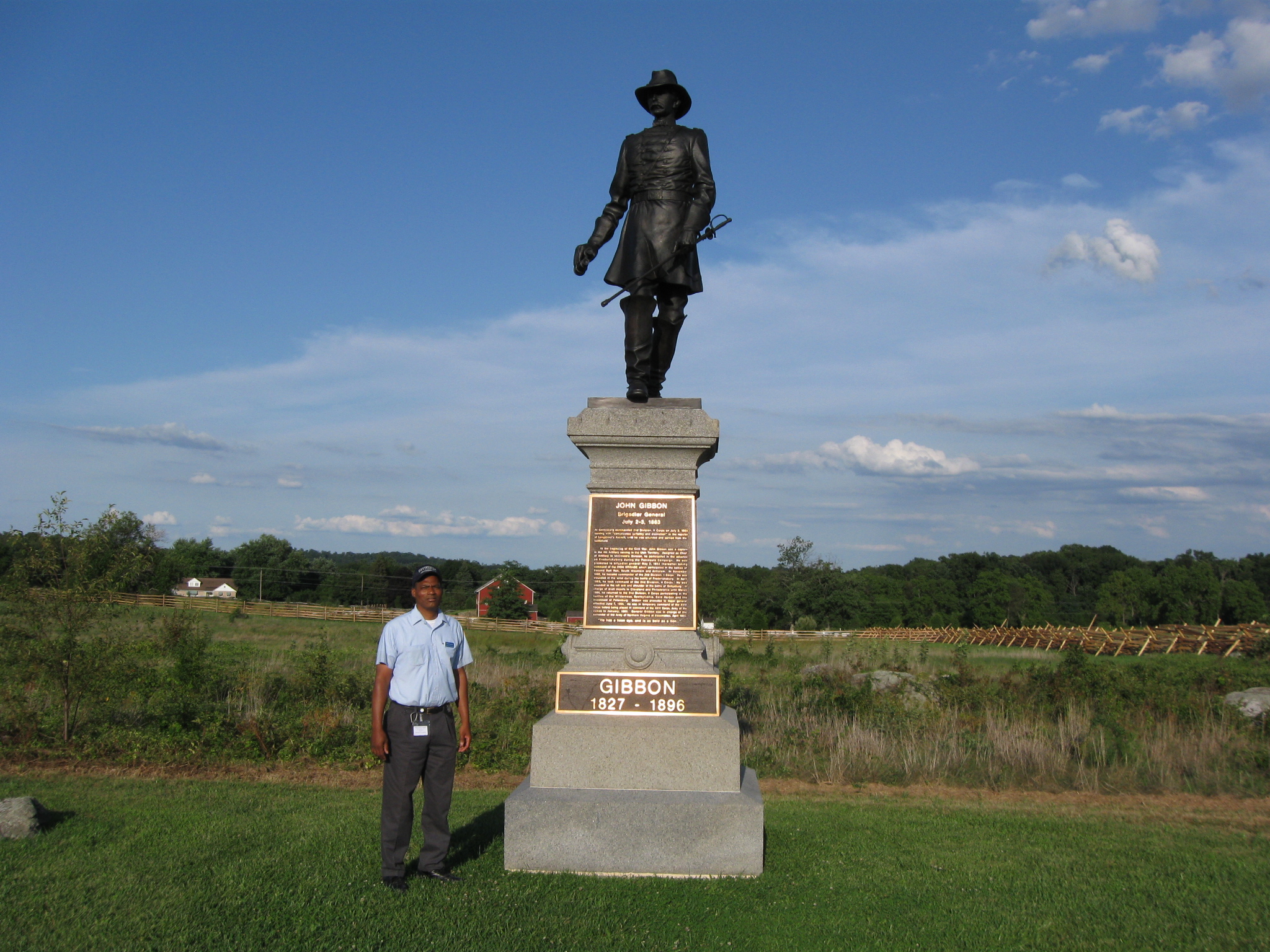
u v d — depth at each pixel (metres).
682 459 7.02
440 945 4.77
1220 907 5.92
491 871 6.07
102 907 5.33
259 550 90.88
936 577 100.50
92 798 9.56
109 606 13.97
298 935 4.87
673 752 6.38
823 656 29.52
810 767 12.38
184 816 8.32
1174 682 18.56
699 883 5.87
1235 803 10.70
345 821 8.03
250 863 6.29
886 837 8.02
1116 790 11.34
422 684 5.87
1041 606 82.31
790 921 5.30
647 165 7.36
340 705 16.17
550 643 40.25
